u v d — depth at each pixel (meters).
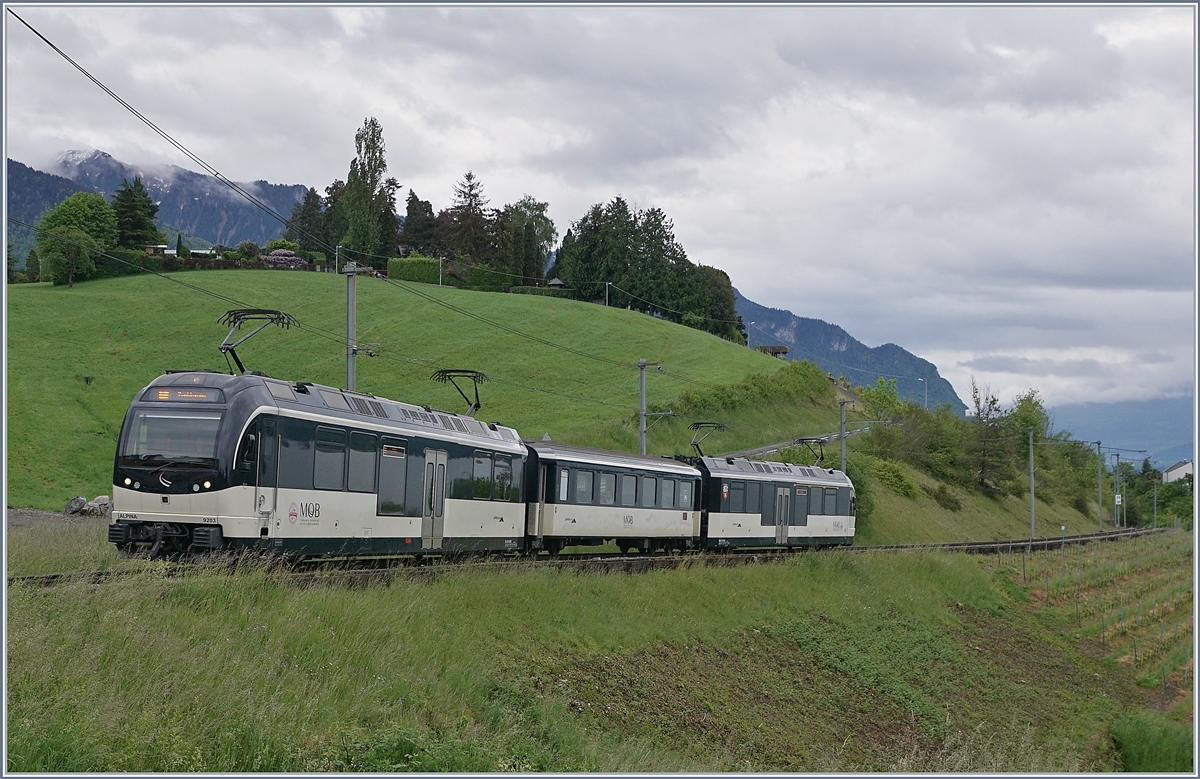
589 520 31.14
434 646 16.75
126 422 18.56
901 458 82.69
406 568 20.03
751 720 21.30
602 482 31.81
